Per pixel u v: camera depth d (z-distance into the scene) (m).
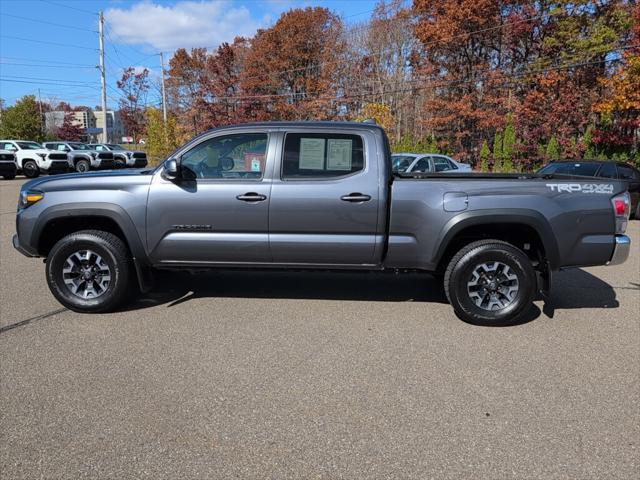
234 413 3.20
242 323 4.80
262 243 4.88
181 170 4.83
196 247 4.93
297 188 4.78
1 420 3.09
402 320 4.94
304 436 2.96
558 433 3.00
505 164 27.56
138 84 62.38
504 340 4.45
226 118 39.75
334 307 5.31
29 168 27.56
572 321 4.96
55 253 4.95
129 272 5.07
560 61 26.95
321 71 45.94
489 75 30.80
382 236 4.80
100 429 3.01
